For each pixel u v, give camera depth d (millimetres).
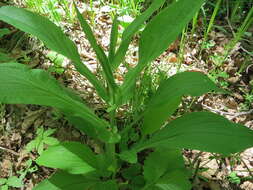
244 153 625
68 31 823
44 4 853
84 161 442
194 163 577
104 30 849
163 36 434
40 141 579
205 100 715
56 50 433
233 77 768
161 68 759
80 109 430
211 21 712
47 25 450
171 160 510
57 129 628
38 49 768
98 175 502
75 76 725
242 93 744
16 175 573
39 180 565
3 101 375
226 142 408
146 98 646
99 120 448
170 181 477
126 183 503
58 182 458
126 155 434
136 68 446
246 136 409
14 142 616
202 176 571
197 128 437
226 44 844
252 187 572
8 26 807
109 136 452
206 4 941
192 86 431
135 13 805
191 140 424
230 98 724
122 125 633
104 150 597
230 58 806
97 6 915
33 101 389
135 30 440
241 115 690
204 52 821
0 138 618
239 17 901
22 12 439
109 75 438
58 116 624
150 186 481
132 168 548
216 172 589
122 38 463
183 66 784
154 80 675
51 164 420
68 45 460
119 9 810
